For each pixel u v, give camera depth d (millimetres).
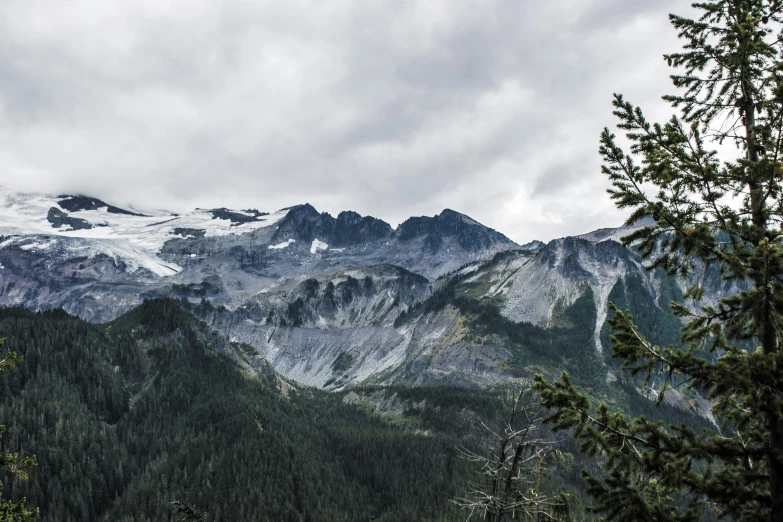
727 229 17109
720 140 18781
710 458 15750
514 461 18906
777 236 16516
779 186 16906
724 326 16859
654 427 16781
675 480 15648
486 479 20203
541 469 19031
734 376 15016
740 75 17891
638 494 15945
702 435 16844
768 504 15297
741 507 15477
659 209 17297
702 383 16500
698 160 17766
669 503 16906
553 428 17500
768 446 15555
